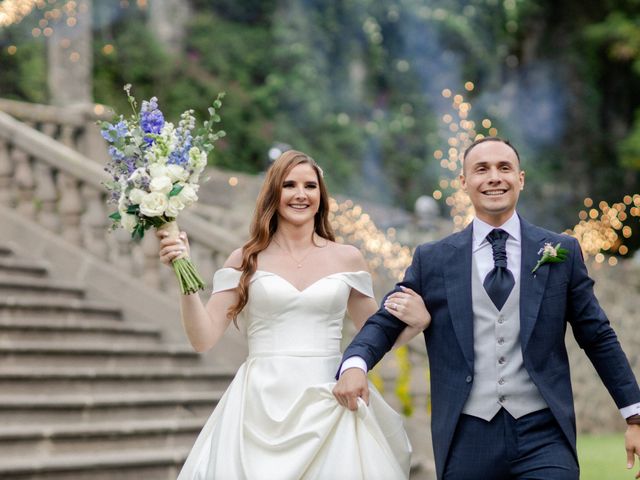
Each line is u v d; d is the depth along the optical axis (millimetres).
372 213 19438
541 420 5414
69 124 15547
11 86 21656
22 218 13422
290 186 6336
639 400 5500
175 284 13156
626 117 31297
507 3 30203
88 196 13266
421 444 11539
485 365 5496
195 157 5891
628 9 30328
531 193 29844
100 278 13055
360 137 27000
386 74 28359
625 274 21656
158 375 11414
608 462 13961
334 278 6289
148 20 25703
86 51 19328
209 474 5934
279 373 6070
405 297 5715
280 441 5887
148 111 5926
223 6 26719
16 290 12188
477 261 5672
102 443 9812
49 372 10570
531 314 5496
